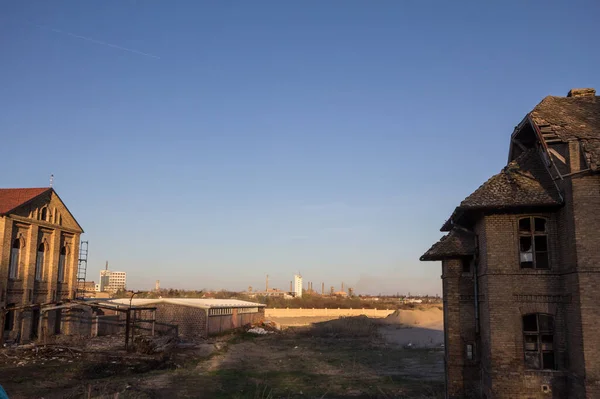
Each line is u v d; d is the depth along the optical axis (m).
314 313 93.88
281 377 28.33
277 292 191.88
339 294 196.25
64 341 36.94
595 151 16.44
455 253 19.94
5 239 34.34
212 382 26.12
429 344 47.22
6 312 34.22
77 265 43.69
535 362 17.22
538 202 17.23
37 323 38.00
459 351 19.97
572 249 16.41
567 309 16.80
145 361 31.39
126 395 22.00
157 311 48.56
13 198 37.28
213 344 41.84
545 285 17.36
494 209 17.77
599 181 16.31
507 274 17.58
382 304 114.50
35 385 23.89
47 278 39.44
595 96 20.77
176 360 33.28
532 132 19.97
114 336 44.50
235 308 55.62
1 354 31.17
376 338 52.31
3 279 34.00
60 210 41.38
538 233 17.80
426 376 28.70
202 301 51.47
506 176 18.83
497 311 17.47
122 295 87.69
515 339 17.27
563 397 16.67
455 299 20.27
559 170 17.30
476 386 19.59
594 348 15.52
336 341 49.31
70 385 24.47
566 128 18.05
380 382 26.67
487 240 17.91
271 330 58.31
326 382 26.73
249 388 24.78
